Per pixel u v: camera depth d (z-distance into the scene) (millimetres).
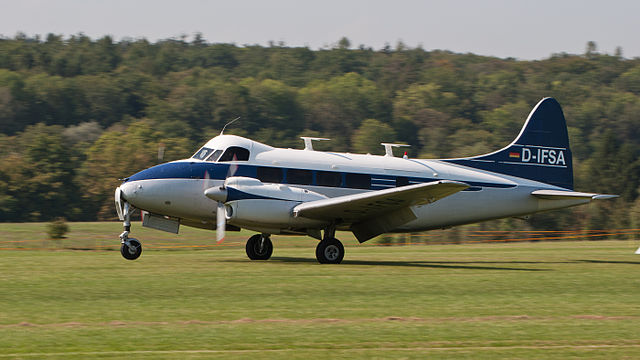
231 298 39250
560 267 60344
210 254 75938
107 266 55812
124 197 61125
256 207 58656
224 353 26984
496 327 31844
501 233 146250
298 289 43031
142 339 28969
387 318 33719
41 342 28312
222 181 61500
